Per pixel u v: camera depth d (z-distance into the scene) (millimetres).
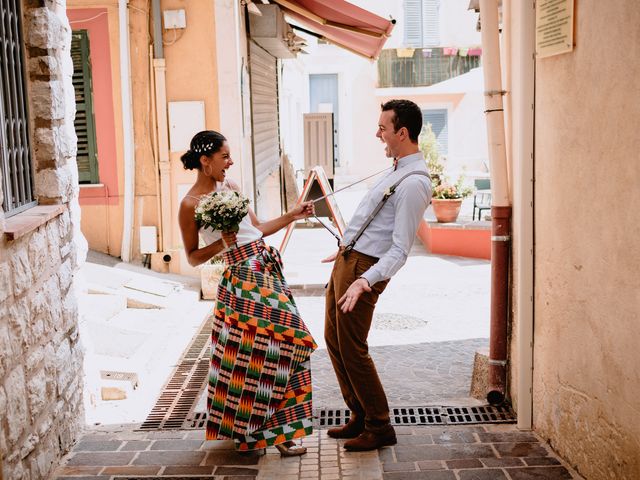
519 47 4152
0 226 3182
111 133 8914
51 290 3920
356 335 3887
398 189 3770
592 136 3326
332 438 4215
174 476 3713
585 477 3537
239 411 3902
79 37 8750
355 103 24016
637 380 2951
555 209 3842
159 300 7688
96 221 9062
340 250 3990
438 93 23484
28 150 4039
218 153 3955
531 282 4223
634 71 2887
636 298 2932
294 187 15859
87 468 3848
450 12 23828
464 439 4172
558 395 3871
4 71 3703
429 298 8430
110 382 5113
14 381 3316
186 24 8734
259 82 11438
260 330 3859
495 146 4566
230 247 3885
